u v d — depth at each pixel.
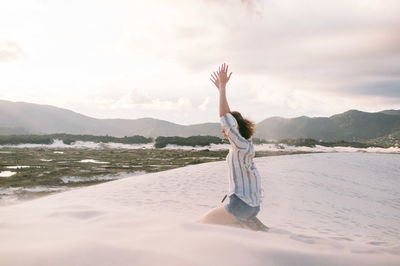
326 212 6.73
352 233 4.68
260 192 2.55
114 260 0.93
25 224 1.42
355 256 1.26
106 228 1.38
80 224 1.47
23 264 0.86
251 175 2.48
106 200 6.53
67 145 79.25
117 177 16.84
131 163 27.78
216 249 1.08
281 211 6.30
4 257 0.90
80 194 7.38
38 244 1.05
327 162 19.06
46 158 32.59
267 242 1.35
